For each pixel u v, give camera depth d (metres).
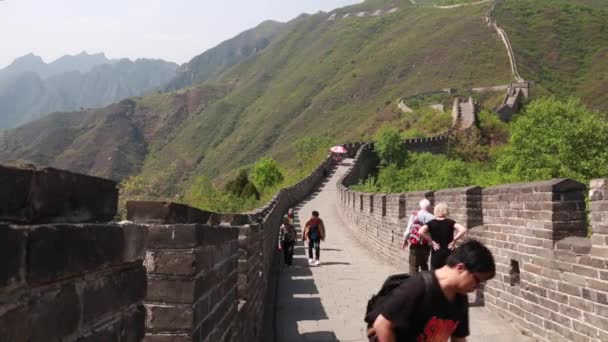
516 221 8.23
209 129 193.75
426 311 3.05
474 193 10.07
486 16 158.62
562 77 128.12
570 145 46.50
